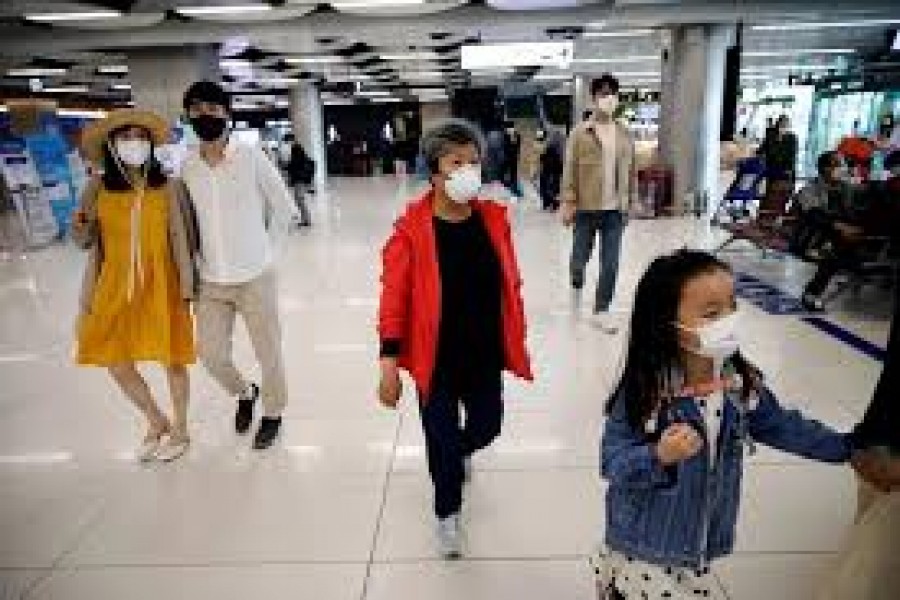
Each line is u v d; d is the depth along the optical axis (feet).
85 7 26.32
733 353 4.47
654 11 33.71
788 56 67.62
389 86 82.99
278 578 7.38
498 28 33.12
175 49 36.47
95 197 9.50
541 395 12.15
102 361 9.80
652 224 33.65
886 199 16.87
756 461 9.41
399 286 7.04
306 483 9.40
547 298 19.27
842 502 8.36
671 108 37.78
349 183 78.18
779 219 23.58
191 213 9.61
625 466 4.43
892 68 53.88
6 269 29.91
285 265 26.43
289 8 28.89
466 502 8.68
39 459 10.55
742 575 7.04
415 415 11.60
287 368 14.33
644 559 4.75
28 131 38.58
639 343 4.50
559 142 39.91
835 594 4.54
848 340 14.64
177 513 8.78
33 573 7.62
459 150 6.70
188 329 10.09
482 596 6.94
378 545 7.89
